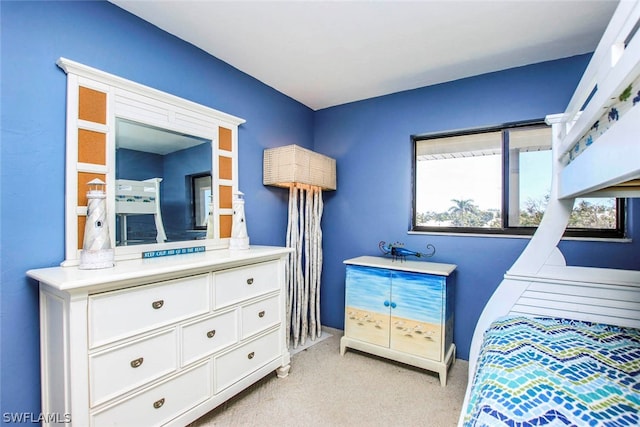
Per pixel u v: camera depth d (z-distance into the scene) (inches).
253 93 98.5
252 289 73.7
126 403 50.0
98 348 46.8
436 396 75.2
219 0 62.9
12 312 50.8
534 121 88.1
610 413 30.5
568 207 60.7
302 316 109.2
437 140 105.0
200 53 81.9
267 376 84.2
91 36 60.6
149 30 70.5
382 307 92.2
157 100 70.3
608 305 56.0
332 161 116.0
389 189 110.2
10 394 50.4
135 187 65.9
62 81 56.4
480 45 78.8
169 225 72.1
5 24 50.2
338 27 72.1
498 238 90.8
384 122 111.7
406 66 90.4
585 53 81.4
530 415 30.7
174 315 57.2
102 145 60.6
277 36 76.1
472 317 94.0
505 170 93.0
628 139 25.7
